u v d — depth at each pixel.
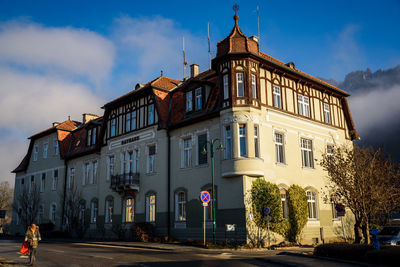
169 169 27.22
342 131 31.38
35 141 45.81
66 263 14.24
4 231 49.78
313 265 12.97
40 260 15.32
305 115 28.06
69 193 37.66
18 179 47.09
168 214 26.48
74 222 34.56
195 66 33.09
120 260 15.10
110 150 33.22
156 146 28.53
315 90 29.64
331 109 30.80
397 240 18.75
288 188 24.81
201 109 25.83
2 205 73.00
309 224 25.69
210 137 24.61
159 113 28.48
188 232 24.89
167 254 17.64
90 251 19.33
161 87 30.16
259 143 23.23
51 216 39.56
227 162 22.70
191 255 17.19
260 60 24.69
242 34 24.55
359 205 18.19
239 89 23.64
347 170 19.33
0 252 18.92
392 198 18.58
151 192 28.17
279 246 22.00
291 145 26.09
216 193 23.50
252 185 22.52
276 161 24.62
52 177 40.84
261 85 24.88
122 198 30.80
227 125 23.41
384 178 18.28
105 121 34.59
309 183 26.70
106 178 32.97
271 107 25.06
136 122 31.03
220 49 24.92
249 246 21.08
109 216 32.31
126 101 32.44
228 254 17.80
